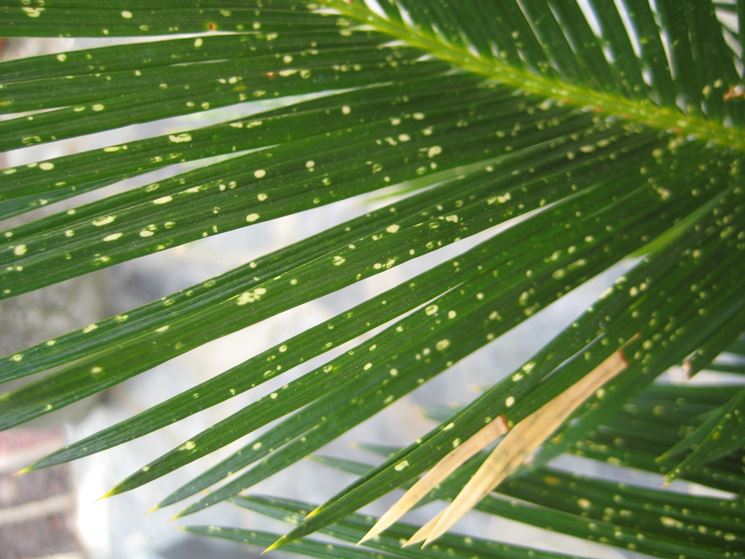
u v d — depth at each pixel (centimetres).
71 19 22
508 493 28
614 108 25
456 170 35
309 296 20
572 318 100
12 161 124
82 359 19
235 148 22
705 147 25
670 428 31
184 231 20
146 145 21
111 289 125
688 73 26
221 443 20
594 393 22
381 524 21
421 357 20
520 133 24
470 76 25
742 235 23
